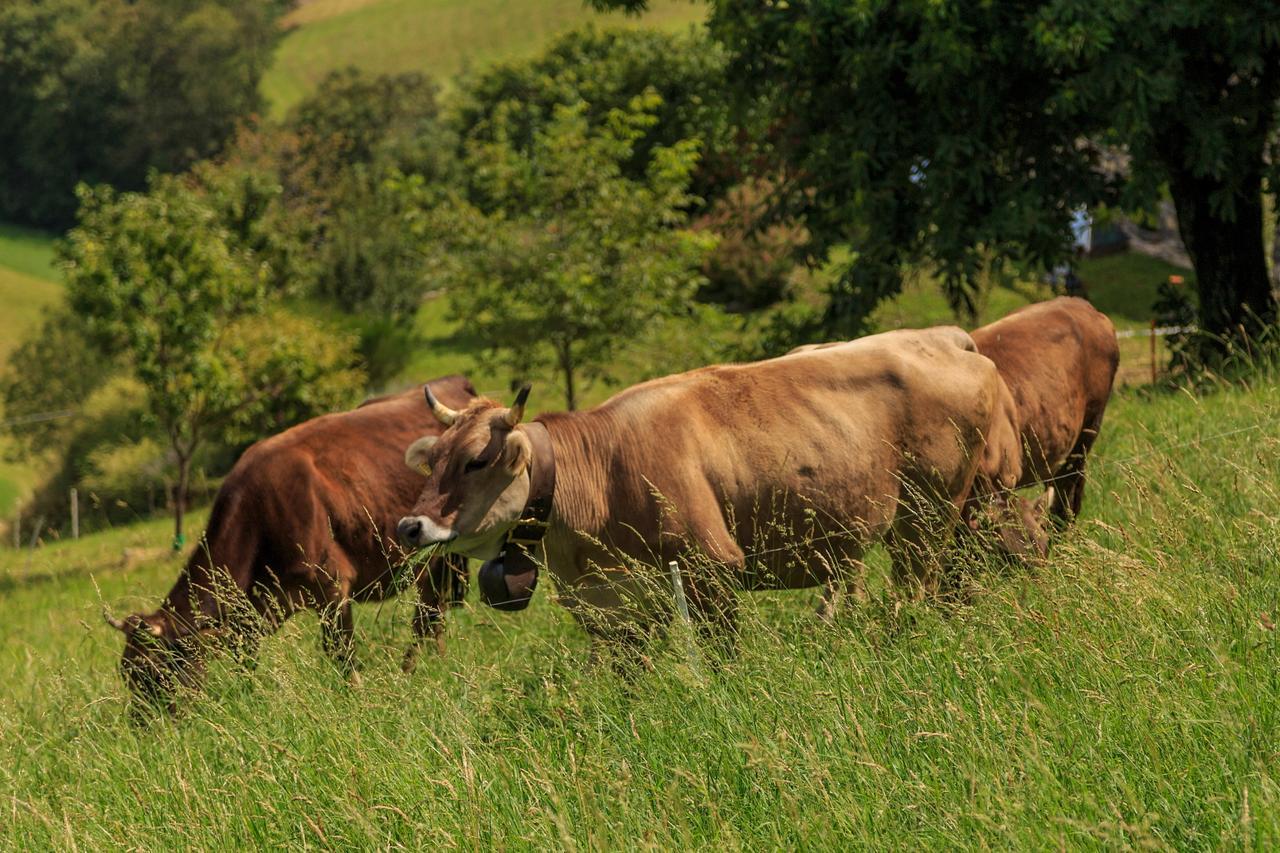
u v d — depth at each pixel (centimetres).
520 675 967
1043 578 836
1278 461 1009
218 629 1123
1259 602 756
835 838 609
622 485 931
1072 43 1789
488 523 880
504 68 7625
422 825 684
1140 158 1917
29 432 4947
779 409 962
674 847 635
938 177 1967
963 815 598
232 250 3288
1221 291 2141
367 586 1252
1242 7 1797
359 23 16075
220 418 3116
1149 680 670
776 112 2347
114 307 2883
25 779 966
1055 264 2070
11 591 2534
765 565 964
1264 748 602
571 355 2889
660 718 784
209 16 13575
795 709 735
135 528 3322
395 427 1283
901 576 1022
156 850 768
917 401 995
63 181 13238
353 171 7425
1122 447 1384
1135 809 572
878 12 1994
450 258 2827
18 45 13225
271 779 774
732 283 4744
